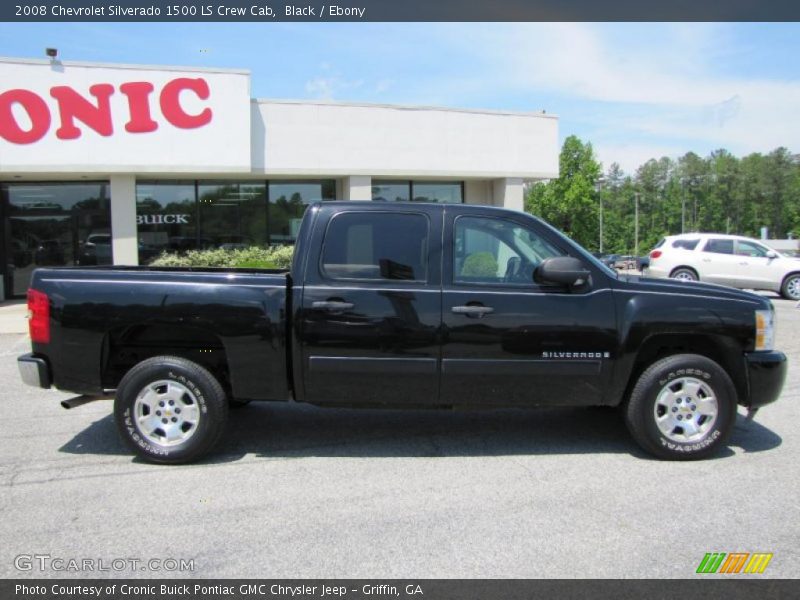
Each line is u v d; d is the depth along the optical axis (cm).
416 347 464
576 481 432
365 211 481
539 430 553
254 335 463
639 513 379
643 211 11625
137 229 1591
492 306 464
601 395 474
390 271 473
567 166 6225
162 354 498
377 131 1627
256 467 463
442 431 551
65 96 1398
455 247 477
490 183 1823
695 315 466
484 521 370
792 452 490
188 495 411
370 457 485
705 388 467
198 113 1477
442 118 1670
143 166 1456
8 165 1385
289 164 1568
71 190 1595
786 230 10462
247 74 1498
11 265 1594
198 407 464
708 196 10900
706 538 347
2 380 758
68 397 676
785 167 10531
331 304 463
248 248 1619
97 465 469
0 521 372
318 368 467
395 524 367
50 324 467
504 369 465
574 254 479
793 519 371
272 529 361
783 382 478
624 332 465
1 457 486
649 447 472
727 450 496
